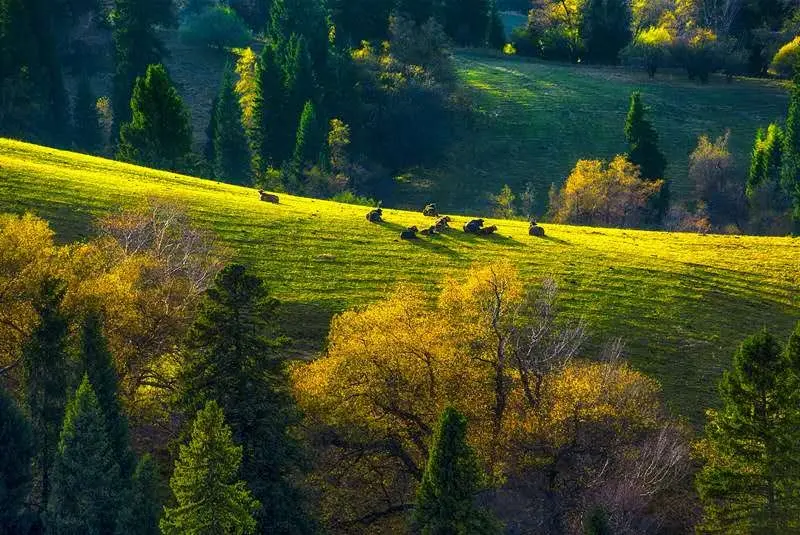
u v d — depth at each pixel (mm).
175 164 108125
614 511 44625
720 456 47500
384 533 47000
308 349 58906
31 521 38375
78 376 39344
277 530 38656
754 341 45531
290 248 72625
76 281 47000
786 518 45250
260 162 134250
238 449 34938
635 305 69812
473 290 53656
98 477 35938
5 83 125875
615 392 48312
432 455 37625
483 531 37312
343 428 46781
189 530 34062
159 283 50594
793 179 123875
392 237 77375
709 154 138375
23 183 72938
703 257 81438
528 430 45688
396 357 46938
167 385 47281
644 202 116062
